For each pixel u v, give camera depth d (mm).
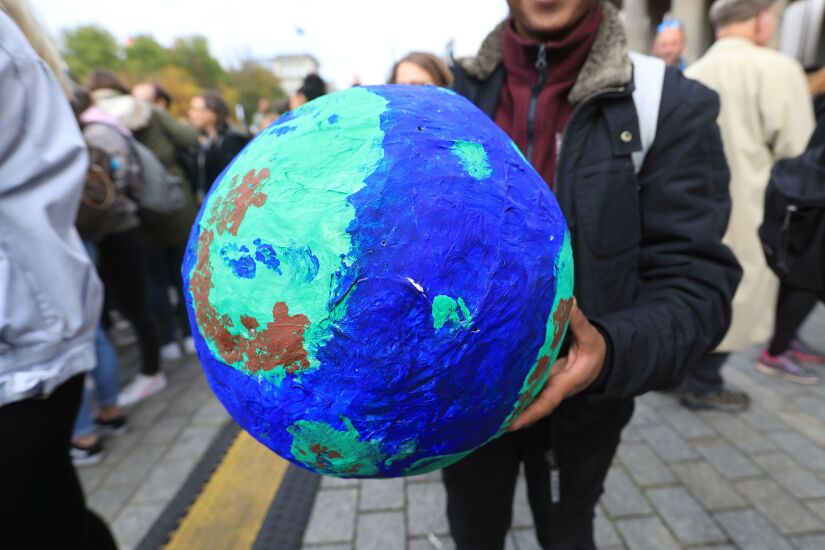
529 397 683
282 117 683
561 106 995
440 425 603
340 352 548
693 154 884
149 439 2471
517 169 648
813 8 4477
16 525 939
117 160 2283
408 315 540
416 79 2203
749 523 1733
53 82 992
